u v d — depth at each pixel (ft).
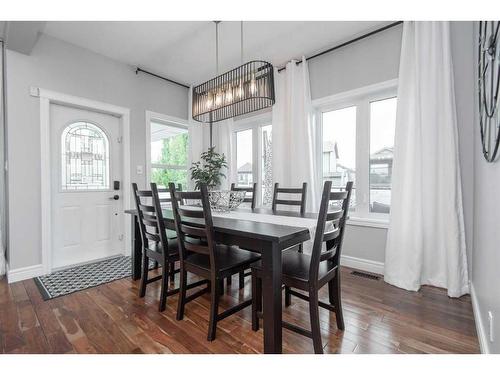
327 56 10.23
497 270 4.02
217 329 5.61
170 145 13.65
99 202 10.82
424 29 7.51
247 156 13.80
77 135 10.25
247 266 5.76
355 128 9.91
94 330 5.54
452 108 7.18
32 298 7.02
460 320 5.87
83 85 9.96
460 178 7.25
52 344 5.06
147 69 11.88
